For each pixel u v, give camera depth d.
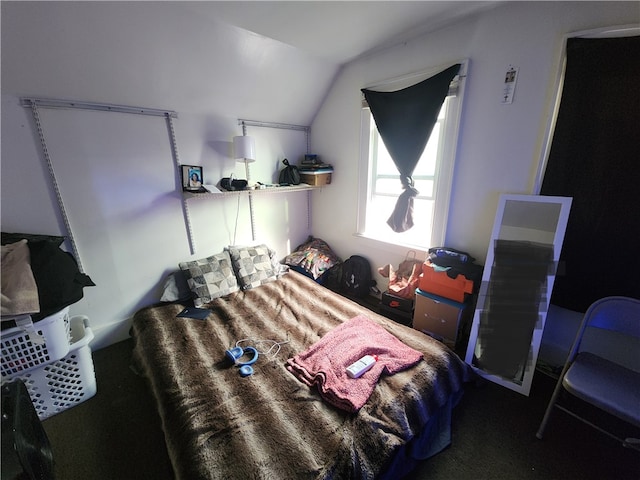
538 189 1.61
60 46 1.42
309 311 1.96
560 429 1.39
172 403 1.21
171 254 2.24
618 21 1.28
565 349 1.69
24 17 1.27
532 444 1.32
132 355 1.78
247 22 1.67
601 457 1.26
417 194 2.16
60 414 1.50
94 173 1.80
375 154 2.50
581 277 1.52
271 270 2.51
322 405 1.19
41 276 1.38
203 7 1.50
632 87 1.26
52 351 1.39
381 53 2.15
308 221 3.18
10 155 1.54
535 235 1.56
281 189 2.50
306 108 2.68
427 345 1.55
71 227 1.78
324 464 0.95
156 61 1.71
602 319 1.33
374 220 2.72
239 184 2.28
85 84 1.62
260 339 1.65
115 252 1.97
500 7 1.57
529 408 1.53
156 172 2.05
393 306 2.26
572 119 1.42
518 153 1.66
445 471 1.21
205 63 1.86
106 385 1.69
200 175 2.22
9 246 1.38
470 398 1.60
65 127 1.66
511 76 1.60
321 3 1.49
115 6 1.38
